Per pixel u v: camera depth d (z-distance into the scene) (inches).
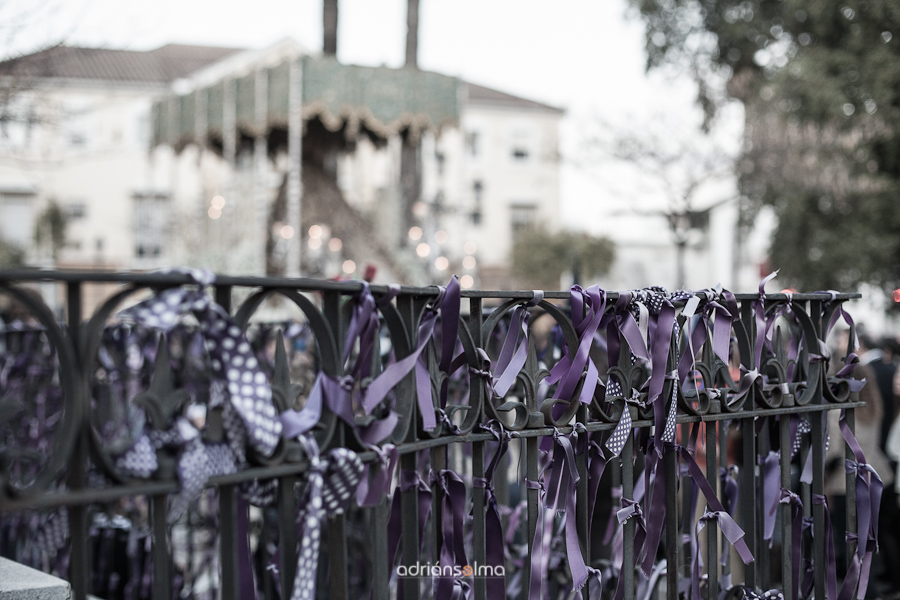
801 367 111.7
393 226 538.0
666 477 96.2
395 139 594.6
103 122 1152.8
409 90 468.4
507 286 1264.8
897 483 217.0
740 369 103.4
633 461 102.0
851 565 110.3
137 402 57.1
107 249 1172.5
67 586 82.0
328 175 527.2
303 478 67.5
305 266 496.7
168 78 1170.0
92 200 1176.2
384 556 74.2
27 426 169.6
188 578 157.8
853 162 694.5
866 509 111.1
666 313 95.4
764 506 106.7
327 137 549.0
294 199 473.4
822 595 107.8
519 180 1434.5
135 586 160.4
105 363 171.2
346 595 70.7
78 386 53.1
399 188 539.8
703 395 98.7
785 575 103.8
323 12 511.5
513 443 164.9
